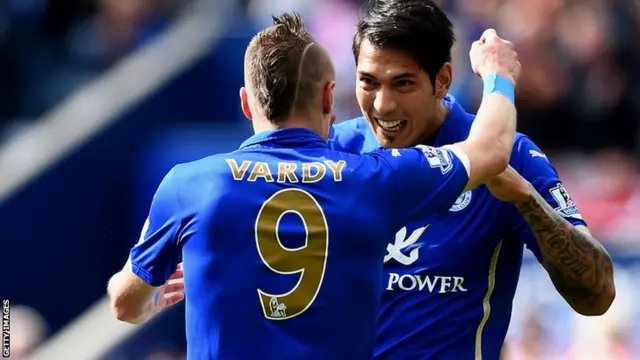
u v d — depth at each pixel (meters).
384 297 14.88
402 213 13.09
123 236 36.12
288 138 13.23
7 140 37.69
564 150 33.50
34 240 35.28
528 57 33.38
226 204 12.88
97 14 39.53
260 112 13.43
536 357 24.31
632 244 26.66
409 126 14.46
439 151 13.29
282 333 12.73
